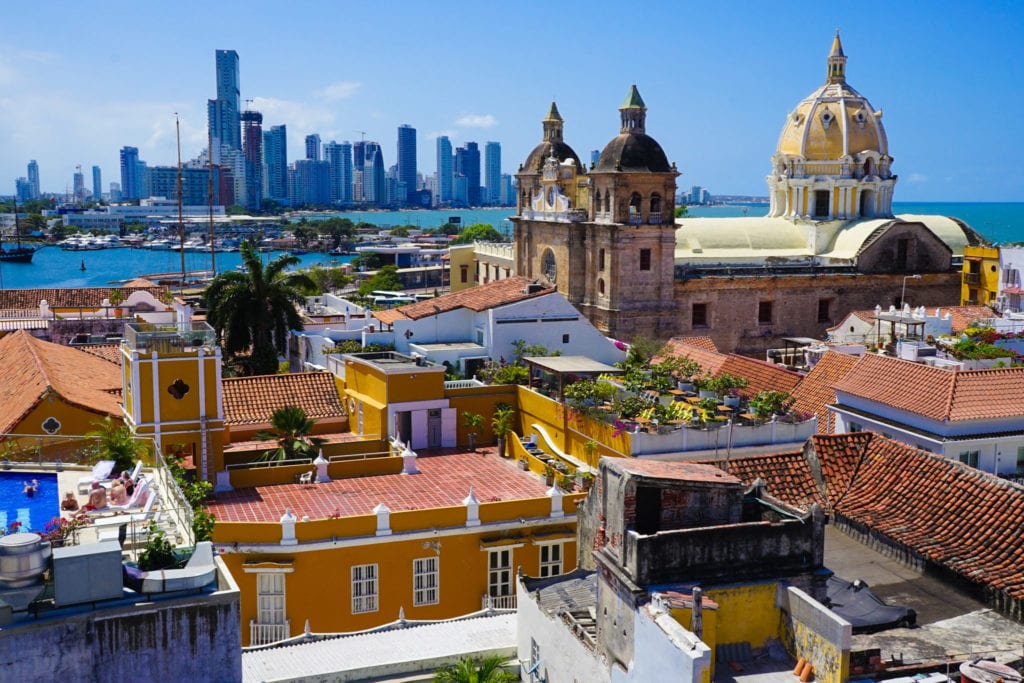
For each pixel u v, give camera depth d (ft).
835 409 145.69
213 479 144.56
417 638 111.24
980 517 92.73
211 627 67.21
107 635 64.90
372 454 160.45
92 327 234.79
